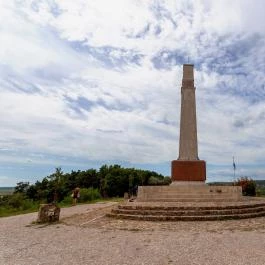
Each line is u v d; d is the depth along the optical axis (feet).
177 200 68.49
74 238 39.93
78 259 29.32
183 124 79.36
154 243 35.76
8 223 56.44
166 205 58.59
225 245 33.96
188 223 50.90
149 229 45.78
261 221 52.34
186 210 56.49
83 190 128.67
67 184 219.41
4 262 28.63
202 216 53.93
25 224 54.60
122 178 217.36
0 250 33.65
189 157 77.71
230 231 42.83
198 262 27.53
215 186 72.74
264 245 33.86
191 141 78.48
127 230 45.39
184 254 30.40
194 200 68.33
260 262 27.27
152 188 71.15
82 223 53.57
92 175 229.86
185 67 81.92
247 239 37.14
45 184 197.06
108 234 42.37
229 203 62.34
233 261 27.66
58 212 57.41
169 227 47.21
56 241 38.19
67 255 30.91
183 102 80.23
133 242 36.58
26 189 202.49
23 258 30.01
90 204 102.63
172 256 29.78
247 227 46.11
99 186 225.56
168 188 71.10
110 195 215.92
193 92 80.53
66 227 49.70
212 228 45.65
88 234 42.70
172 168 77.82
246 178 118.42
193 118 79.36
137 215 56.13
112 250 32.73
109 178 216.74
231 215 55.16
